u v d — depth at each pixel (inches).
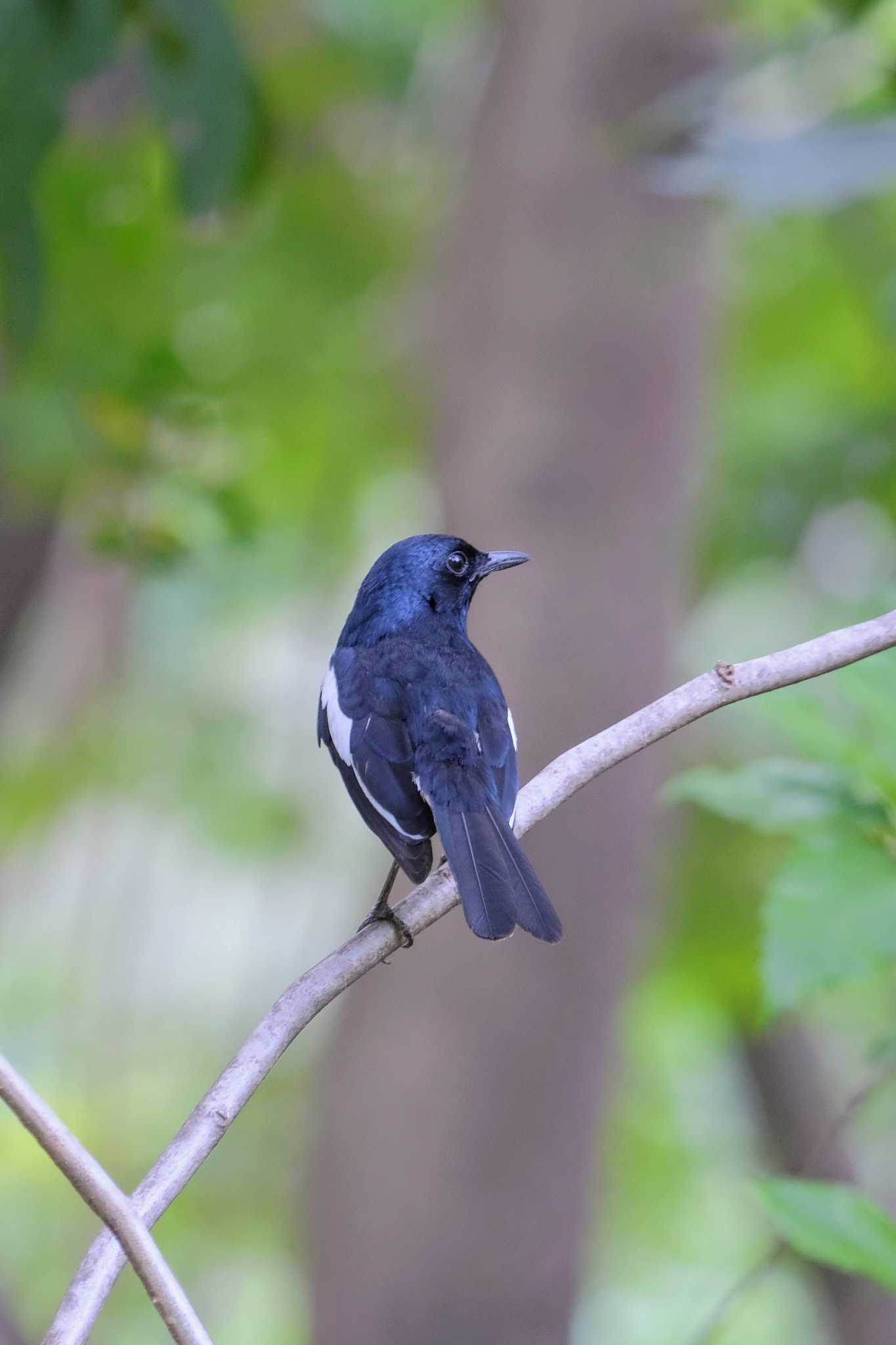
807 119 429.4
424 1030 422.0
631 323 438.0
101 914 654.5
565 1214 428.8
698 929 602.2
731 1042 692.1
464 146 515.2
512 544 439.8
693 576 642.2
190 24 348.2
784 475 621.0
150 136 478.3
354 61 550.9
